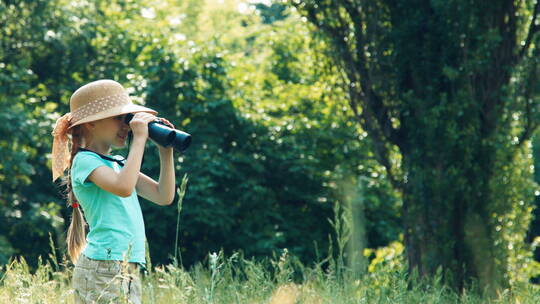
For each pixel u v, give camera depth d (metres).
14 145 30.67
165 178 6.83
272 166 34.78
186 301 6.04
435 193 16.94
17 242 32.78
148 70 33.62
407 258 17.66
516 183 17.05
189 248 33.66
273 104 37.28
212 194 32.97
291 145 34.75
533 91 17.11
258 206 33.84
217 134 34.03
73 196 6.57
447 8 16.62
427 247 17.05
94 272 5.98
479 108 16.86
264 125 34.88
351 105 18.72
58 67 36.28
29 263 31.25
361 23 18.31
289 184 35.12
